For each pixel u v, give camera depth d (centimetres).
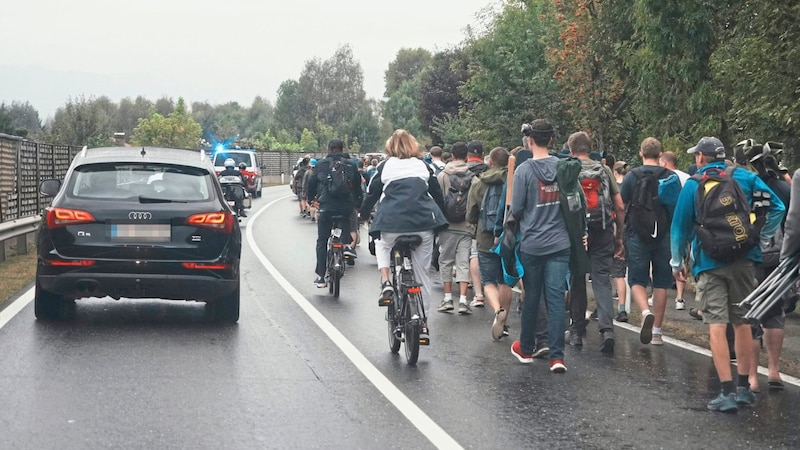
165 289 1114
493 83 3494
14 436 672
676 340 1135
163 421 723
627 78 2453
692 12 1959
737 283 820
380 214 1017
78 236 1099
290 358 977
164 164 1148
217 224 1126
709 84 1992
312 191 1482
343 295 1475
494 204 1131
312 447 665
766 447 691
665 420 763
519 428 729
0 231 1745
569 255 952
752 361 875
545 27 3394
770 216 834
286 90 16900
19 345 999
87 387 823
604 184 1074
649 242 1088
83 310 1242
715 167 840
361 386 860
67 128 5753
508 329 1180
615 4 2273
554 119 3350
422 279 1028
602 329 1056
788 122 1556
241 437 685
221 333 1107
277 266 1862
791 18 1574
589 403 815
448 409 783
